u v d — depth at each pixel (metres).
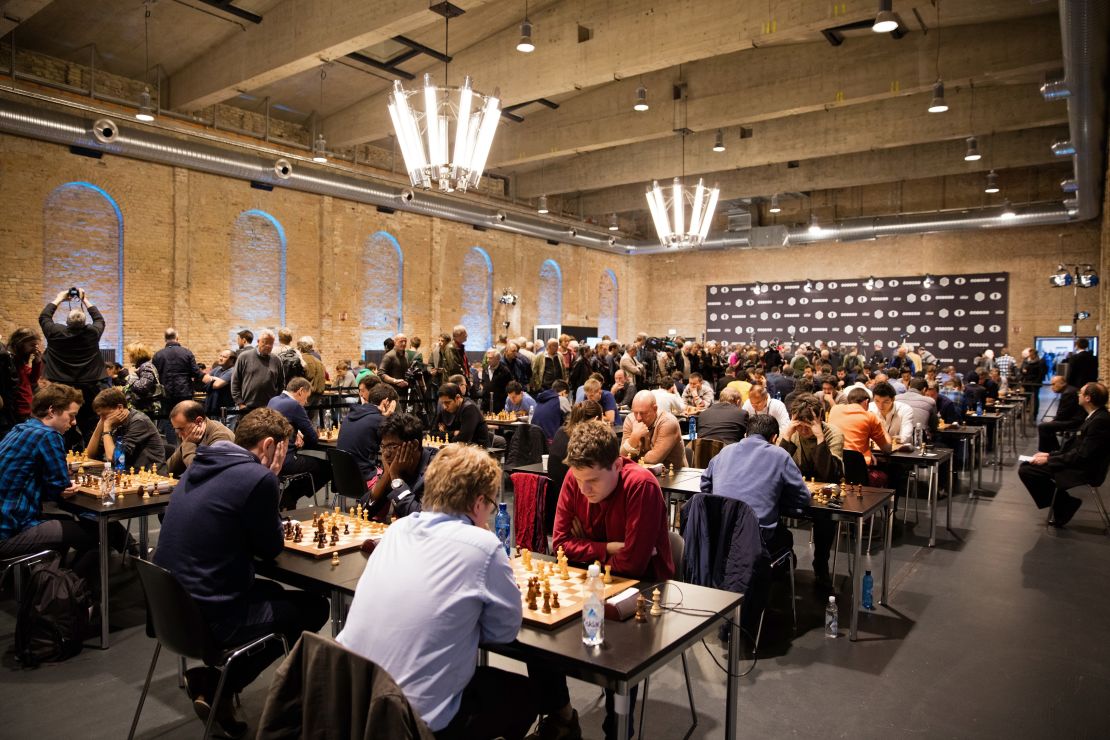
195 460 2.94
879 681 3.69
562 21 11.10
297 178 13.89
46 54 11.34
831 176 19.02
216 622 2.77
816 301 24.16
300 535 3.28
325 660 1.78
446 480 2.15
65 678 3.59
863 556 5.95
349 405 10.19
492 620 2.05
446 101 6.08
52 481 4.08
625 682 2.00
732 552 3.72
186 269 13.06
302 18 10.10
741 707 3.40
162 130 12.41
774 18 9.20
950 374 14.43
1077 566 5.70
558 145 15.39
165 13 10.43
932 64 11.32
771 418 4.43
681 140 17.27
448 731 2.07
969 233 21.98
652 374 14.96
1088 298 20.53
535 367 11.11
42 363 7.02
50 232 11.41
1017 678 3.73
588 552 2.96
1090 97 9.35
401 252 17.17
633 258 26.31
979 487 8.88
